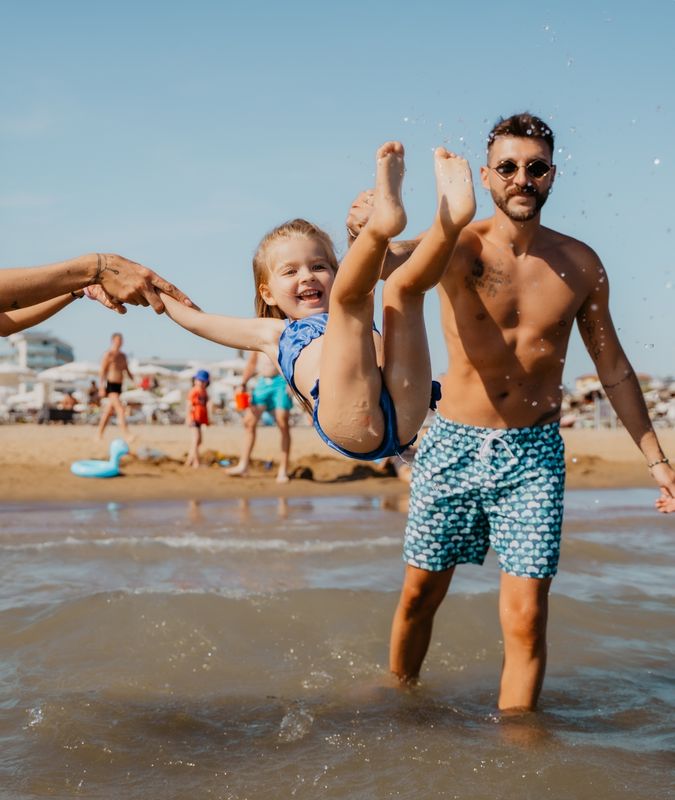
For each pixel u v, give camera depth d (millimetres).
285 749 3326
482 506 3908
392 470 13469
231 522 9008
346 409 2910
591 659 4574
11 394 44625
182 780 3047
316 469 13781
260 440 19047
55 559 6703
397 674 4227
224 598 5301
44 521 9039
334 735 3447
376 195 2662
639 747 3365
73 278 3490
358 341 2873
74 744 3350
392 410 2988
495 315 3812
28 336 92062
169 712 3742
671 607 5555
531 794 2920
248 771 3121
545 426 3854
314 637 4832
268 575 6230
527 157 3697
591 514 9891
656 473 4012
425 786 2971
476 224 3912
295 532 8297
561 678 4293
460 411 3891
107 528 8516
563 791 2945
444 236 2789
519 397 3830
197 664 4387
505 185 3723
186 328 3648
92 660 4383
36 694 3914
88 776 3084
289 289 3500
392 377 2982
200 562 6660
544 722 3613
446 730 3514
